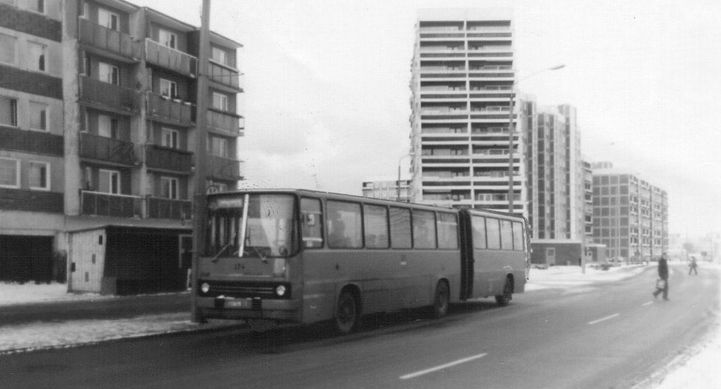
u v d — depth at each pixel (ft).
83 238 89.86
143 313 61.77
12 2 108.37
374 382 29.89
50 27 114.32
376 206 53.11
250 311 43.32
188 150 150.61
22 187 108.27
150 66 137.69
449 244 65.77
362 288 50.31
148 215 132.16
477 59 369.30
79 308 67.36
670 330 51.44
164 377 30.86
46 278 111.55
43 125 112.88
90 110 124.98
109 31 125.90
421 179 362.74
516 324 56.08
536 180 445.78
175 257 94.63
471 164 362.53
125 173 132.16
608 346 42.29
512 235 80.89
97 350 40.06
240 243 44.42
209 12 53.93
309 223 44.83
